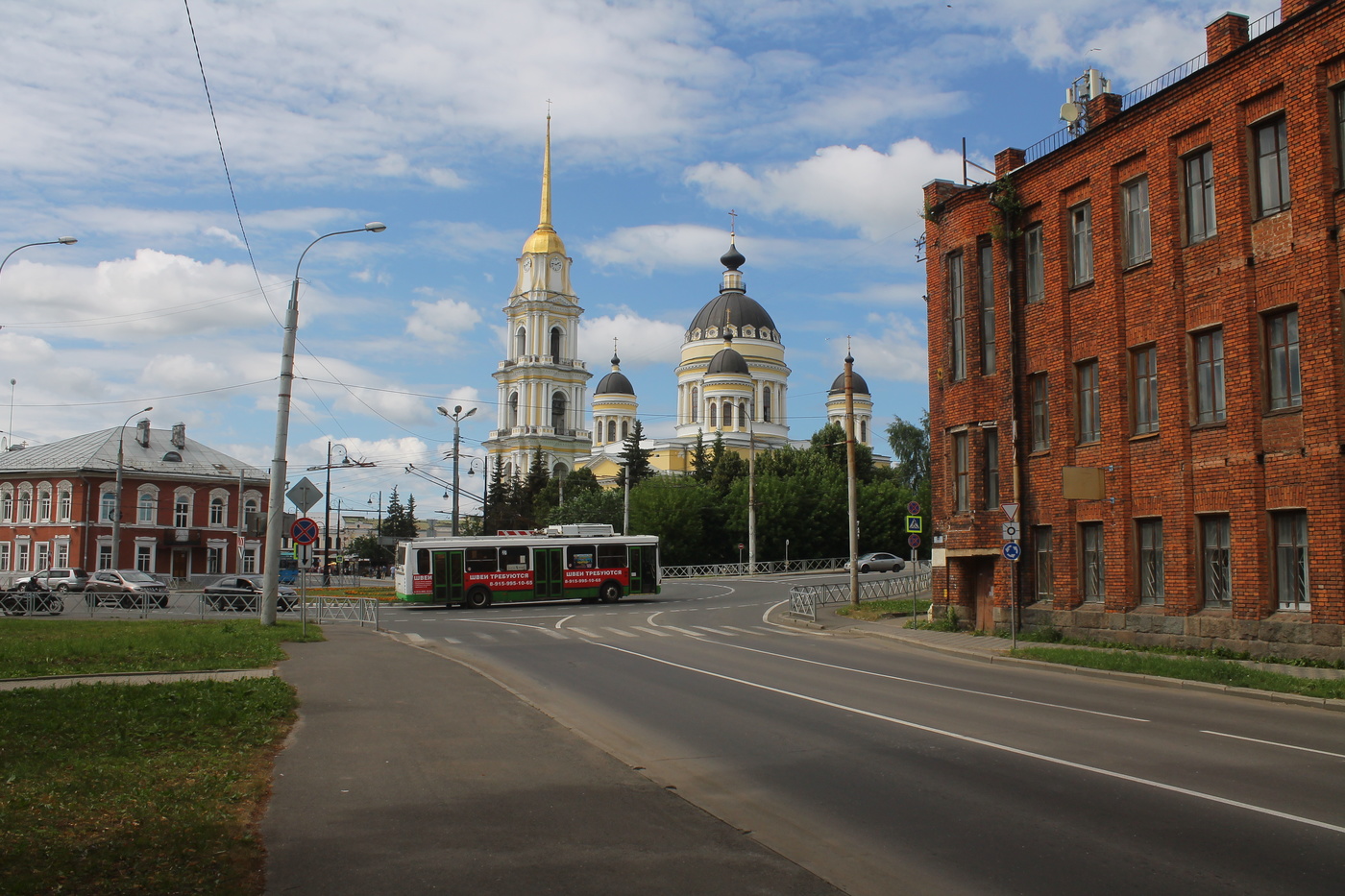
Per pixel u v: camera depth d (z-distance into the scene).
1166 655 19.50
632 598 46.56
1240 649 19.17
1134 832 7.71
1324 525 17.67
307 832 7.44
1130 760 10.44
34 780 8.48
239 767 9.42
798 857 7.20
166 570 69.31
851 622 31.80
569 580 43.34
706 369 113.94
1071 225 24.66
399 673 17.05
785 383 118.38
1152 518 21.70
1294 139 18.39
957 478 28.34
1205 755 10.69
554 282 115.62
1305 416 18.11
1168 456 21.08
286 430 27.70
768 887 6.32
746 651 23.09
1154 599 21.72
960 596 28.02
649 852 7.04
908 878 6.72
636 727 12.70
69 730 10.73
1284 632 18.31
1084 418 24.14
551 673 18.59
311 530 24.89
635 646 24.31
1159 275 21.44
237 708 12.48
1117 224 22.88
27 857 6.36
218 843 6.89
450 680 16.17
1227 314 19.72
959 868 6.90
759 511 74.75
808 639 27.17
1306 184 18.16
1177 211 21.17
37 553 67.00
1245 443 19.27
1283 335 18.89
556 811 8.12
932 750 11.05
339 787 8.86
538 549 43.06
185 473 70.31
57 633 25.00
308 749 10.53
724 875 6.56
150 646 20.94
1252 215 19.44
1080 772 9.85
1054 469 24.64
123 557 67.19
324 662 18.89
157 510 68.94
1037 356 25.44
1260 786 9.22
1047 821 8.05
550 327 115.38
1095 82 26.03
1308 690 14.95
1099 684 17.38
